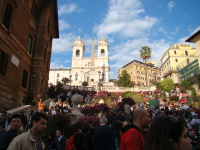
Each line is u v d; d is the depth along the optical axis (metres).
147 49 64.94
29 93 19.64
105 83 76.62
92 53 88.31
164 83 53.44
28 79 19.67
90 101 31.77
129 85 64.06
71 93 34.81
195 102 32.09
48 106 21.98
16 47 16.25
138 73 92.81
